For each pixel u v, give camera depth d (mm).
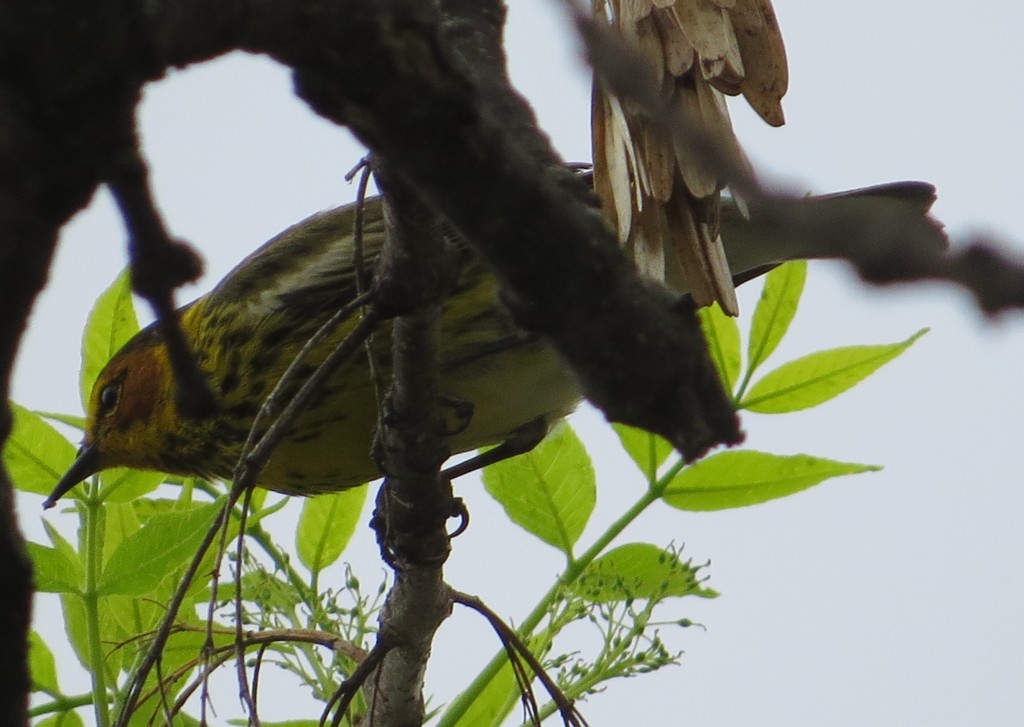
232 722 7277
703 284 4918
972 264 2164
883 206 2389
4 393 3008
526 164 3762
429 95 3555
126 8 2957
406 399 6082
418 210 4879
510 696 7605
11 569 3215
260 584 7531
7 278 2914
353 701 7488
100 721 7133
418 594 6785
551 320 3949
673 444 4086
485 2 4773
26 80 2900
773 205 2293
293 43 3420
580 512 8250
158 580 7359
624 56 2412
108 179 2969
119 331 8945
